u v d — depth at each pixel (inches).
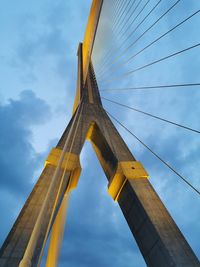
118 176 928.9
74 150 976.9
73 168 899.4
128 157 1003.3
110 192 955.3
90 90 1630.2
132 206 845.2
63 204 1156.5
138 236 793.6
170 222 732.0
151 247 723.4
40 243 612.1
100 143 1146.7
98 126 1182.9
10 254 574.2
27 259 270.2
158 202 799.1
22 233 625.0
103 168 1098.1
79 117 1220.5
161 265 678.5
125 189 907.4
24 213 680.4
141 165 959.6
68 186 882.8
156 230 705.6
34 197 737.0
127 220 866.8
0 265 551.8
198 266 622.8
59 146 979.9
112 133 1159.0
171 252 648.4
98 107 1374.3
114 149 1039.0
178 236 690.2
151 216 748.0
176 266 619.2
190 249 658.8
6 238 614.5
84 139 1070.4
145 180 896.9
